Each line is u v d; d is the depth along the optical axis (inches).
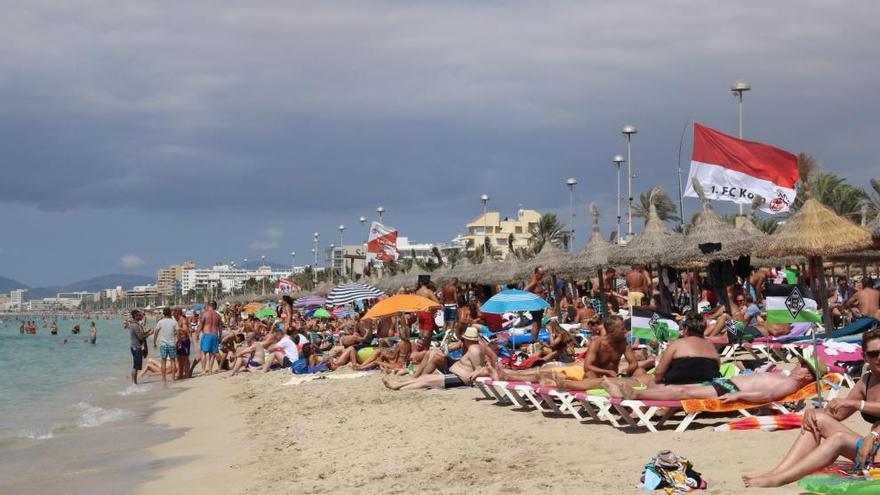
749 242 757.3
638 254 839.1
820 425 249.0
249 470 411.2
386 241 1840.6
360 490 333.7
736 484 260.8
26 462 489.7
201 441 529.0
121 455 501.0
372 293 1037.2
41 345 2432.3
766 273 838.5
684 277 1143.0
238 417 615.2
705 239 784.3
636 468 299.7
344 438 458.0
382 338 852.0
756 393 365.7
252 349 1014.4
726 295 734.5
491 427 429.4
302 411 586.6
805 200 557.9
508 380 518.0
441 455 377.4
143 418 673.6
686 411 360.8
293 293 2738.7
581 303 946.1
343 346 887.7
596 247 942.4
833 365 437.7
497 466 340.8
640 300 731.4
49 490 407.5
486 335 804.6
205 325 1039.6
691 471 267.4
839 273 1459.2
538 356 628.4
